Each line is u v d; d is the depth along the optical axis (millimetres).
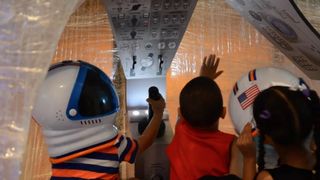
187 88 1331
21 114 854
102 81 1273
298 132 1102
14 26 886
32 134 2188
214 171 1303
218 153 1323
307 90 1211
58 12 903
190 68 2586
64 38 2541
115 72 2412
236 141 1310
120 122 2000
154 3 1479
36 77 867
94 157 1243
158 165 1740
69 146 1226
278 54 2631
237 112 1482
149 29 1646
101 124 1254
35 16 892
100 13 2592
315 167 1134
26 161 2129
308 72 2047
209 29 2670
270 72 1473
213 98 1298
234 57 2633
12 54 874
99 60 2520
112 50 2533
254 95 1427
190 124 1355
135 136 1763
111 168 1267
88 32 2574
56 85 1195
